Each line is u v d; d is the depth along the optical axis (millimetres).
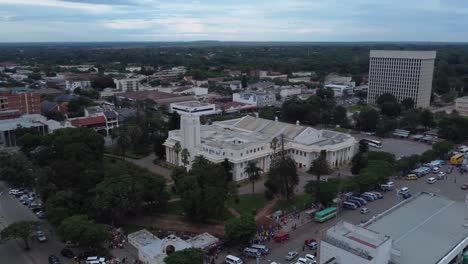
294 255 115500
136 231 132375
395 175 188125
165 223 138500
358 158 183000
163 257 106938
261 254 116875
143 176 143125
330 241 93312
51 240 127125
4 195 164625
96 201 129625
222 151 182125
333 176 187500
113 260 113125
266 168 193750
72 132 192875
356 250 88812
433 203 123062
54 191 143000
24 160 172500
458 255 98250
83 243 113312
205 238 123250
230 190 151000
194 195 133125
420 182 179125
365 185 157000
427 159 198250
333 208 143375
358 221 138250
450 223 109562
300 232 131500
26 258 116000
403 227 106750
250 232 118250
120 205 128875
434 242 99500
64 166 151250
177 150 186250
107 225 132625
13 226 116188
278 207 151375
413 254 94000
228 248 121938
